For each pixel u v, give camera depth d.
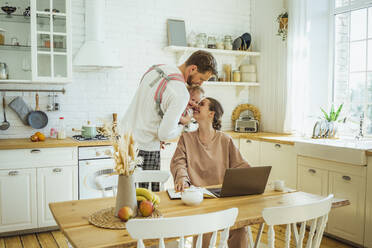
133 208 1.67
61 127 3.99
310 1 4.18
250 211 1.79
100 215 1.70
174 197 2.02
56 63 3.70
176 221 1.34
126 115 2.42
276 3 4.59
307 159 3.53
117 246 1.36
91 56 3.86
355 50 4.00
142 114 2.32
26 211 3.39
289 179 3.75
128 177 1.67
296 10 4.20
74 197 3.56
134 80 4.38
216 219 1.42
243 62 5.13
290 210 1.53
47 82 3.70
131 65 4.36
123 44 4.30
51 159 3.45
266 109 4.80
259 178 2.08
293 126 4.26
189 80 2.41
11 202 3.33
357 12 3.98
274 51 4.64
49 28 3.66
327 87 4.30
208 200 1.99
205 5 4.81
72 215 1.73
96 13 3.98
